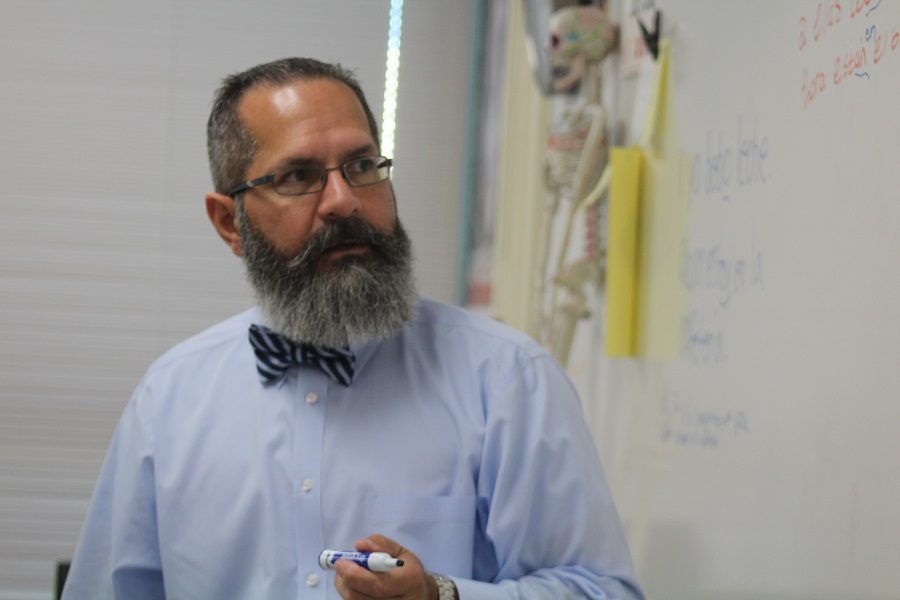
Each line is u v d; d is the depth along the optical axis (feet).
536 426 4.87
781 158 5.02
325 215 4.81
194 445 5.16
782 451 4.87
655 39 6.84
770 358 5.04
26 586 12.84
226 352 5.40
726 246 5.64
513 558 4.78
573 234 8.28
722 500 5.54
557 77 7.99
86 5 13.02
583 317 8.08
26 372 12.89
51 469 12.91
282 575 4.84
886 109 4.08
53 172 12.98
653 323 6.74
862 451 4.16
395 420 4.96
